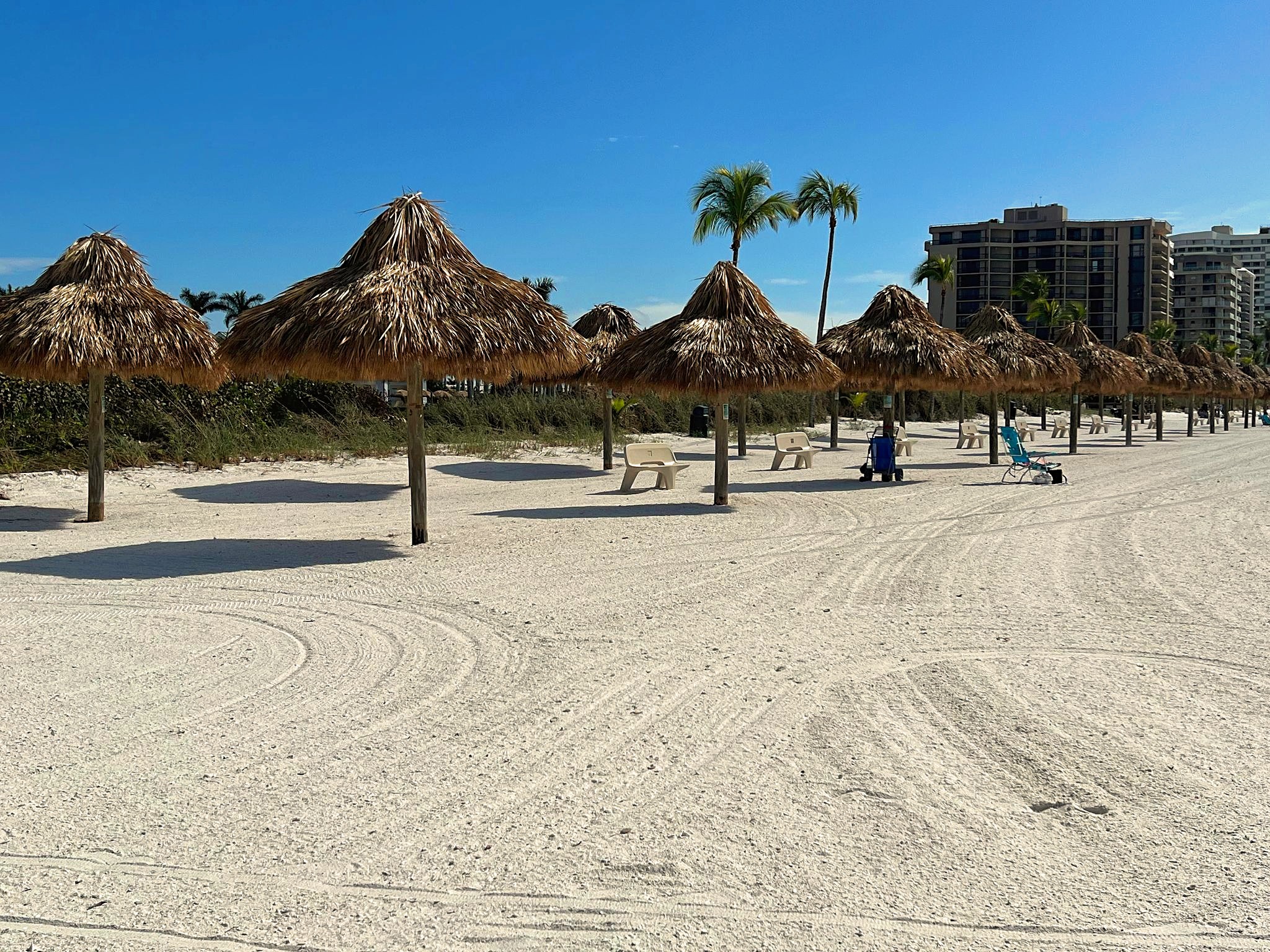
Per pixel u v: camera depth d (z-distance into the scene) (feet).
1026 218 427.74
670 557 33.27
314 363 32.40
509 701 17.83
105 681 19.13
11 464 58.65
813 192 132.57
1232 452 100.27
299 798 13.57
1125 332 419.13
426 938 10.12
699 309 48.39
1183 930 10.11
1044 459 86.63
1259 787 13.60
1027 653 20.80
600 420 104.78
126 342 40.55
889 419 63.77
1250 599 25.96
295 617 24.48
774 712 17.07
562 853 11.91
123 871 11.57
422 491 36.19
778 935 10.11
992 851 11.85
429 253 35.60
